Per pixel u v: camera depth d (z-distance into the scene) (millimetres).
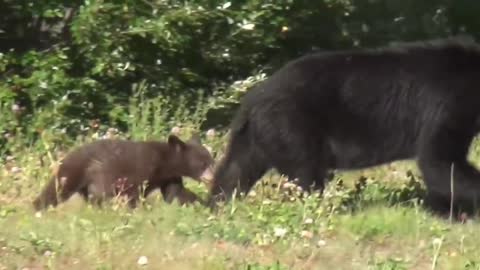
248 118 18297
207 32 27688
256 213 17219
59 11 26562
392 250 16297
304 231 16297
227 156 18672
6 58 25844
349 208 18406
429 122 18188
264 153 18219
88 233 16078
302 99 17938
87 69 26734
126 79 27141
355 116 18234
